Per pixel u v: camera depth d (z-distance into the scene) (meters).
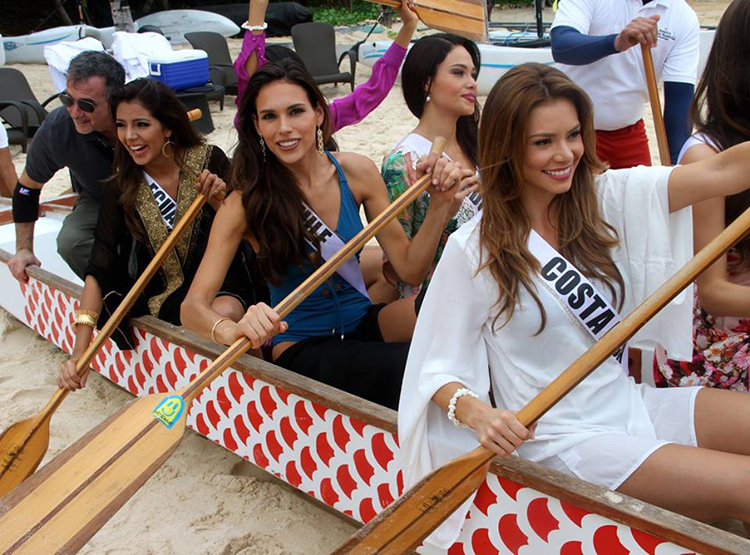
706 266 1.70
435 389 1.98
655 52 3.72
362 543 2.01
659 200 2.03
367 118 8.96
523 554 2.01
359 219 2.76
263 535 2.67
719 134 2.24
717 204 2.14
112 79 3.35
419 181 2.49
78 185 4.18
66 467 2.26
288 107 2.45
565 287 1.99
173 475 3.04
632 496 1.94
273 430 2.64
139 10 18.73
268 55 3.66
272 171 2.59
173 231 2.92
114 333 3.13
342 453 2.41
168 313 3.13
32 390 3.69
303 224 2.62
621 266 2.10
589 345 2.04
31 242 3.91
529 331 2.00
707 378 2.38
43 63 13.52
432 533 2.14
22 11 19.84
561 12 3.75
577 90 1.91
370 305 2.91
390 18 15.72
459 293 2.00
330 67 10.79
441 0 3.72
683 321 2.14
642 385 2.28
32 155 3.63
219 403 2.84
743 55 2.13
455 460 1.87
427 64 2.98
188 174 3.13
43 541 2.09
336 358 2.65
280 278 2.70
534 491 1.91
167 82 8.41
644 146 4.04
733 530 2.48
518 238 1.97
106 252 3.13
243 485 2.95
